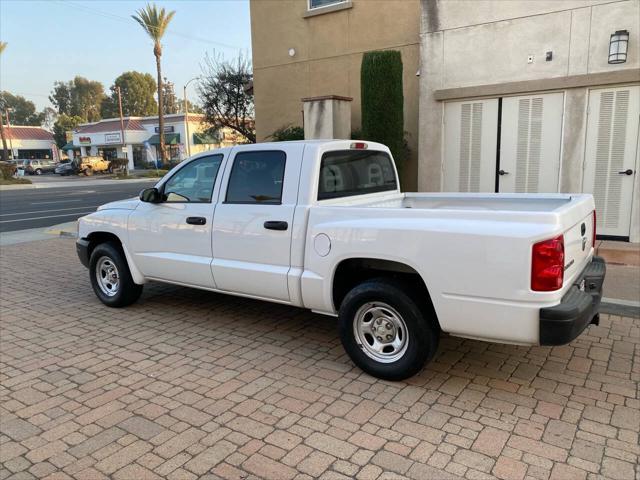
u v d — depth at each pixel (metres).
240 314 5.79
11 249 10.20
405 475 2.90
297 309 5.94
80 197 23.55
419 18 9.87
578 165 7.93
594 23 7.44
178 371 4.33
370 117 8.91
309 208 4.32
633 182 7.61
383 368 4.00
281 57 11.91
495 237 3.39
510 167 8.54
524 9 7.92
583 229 4.05
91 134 56.81
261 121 12.56
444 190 9.17
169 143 51.41
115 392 3.98
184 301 6.34
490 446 3.15
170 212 5.32
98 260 6.15
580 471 2.89
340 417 3.53
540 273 3.28
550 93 8.02
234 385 4.05
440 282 3.62
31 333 5.34
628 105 7.47
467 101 8.70
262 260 4.63
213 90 23.72
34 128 75.88
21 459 3.13
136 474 2.97
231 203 4.86
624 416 3.46
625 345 4.66
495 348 4.65
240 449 3.19
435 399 3.75
